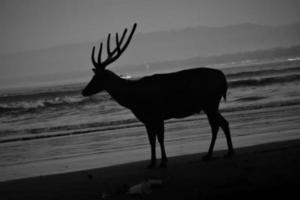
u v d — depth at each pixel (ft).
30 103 436.35
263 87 430.61
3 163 192.03
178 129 245.45
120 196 110.52
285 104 309.63
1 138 266.77
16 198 121.39
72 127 292.61
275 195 99.19
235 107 312.29
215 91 146.61
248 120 253.85
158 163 152.76
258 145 170.09
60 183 135.13
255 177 111.75
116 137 240.32
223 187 107.24
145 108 144.77
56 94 534.78
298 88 402.52
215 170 126.11
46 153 211.41
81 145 225.35
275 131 213.87
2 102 495.82
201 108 147.95
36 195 123.03
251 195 100.17
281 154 138.51
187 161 152.15
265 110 288.92
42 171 170.71
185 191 107.96
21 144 241.96
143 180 127.24
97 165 172.86
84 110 375.04
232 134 214.48
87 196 116.26
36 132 284.82
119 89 146.82
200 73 146.72
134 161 172.45
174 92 144.97
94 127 285.23
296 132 207.62
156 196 106.32
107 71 148.25
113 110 363.56
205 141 205.67
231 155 147.54
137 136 238.48
